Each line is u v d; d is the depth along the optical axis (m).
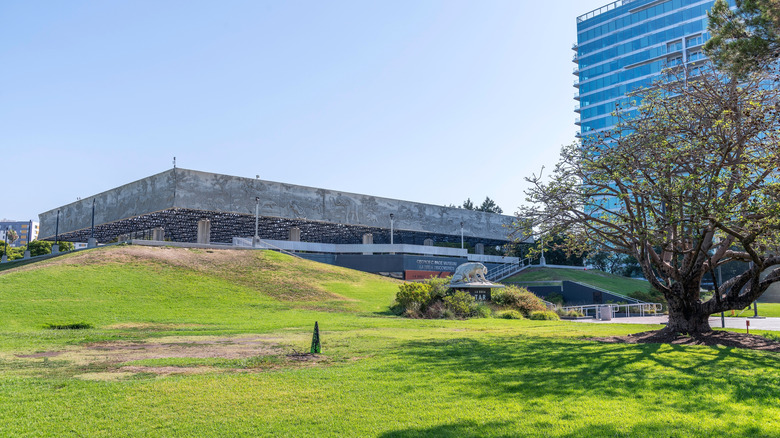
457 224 90.62
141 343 18.27
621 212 20.16
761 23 13.77
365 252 69.50
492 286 37.50
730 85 17.30
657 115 18.97
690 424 7.49
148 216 69.38
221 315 30.22
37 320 25.25
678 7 92.94
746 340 17.05
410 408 8.52
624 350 14.81
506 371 11.52
